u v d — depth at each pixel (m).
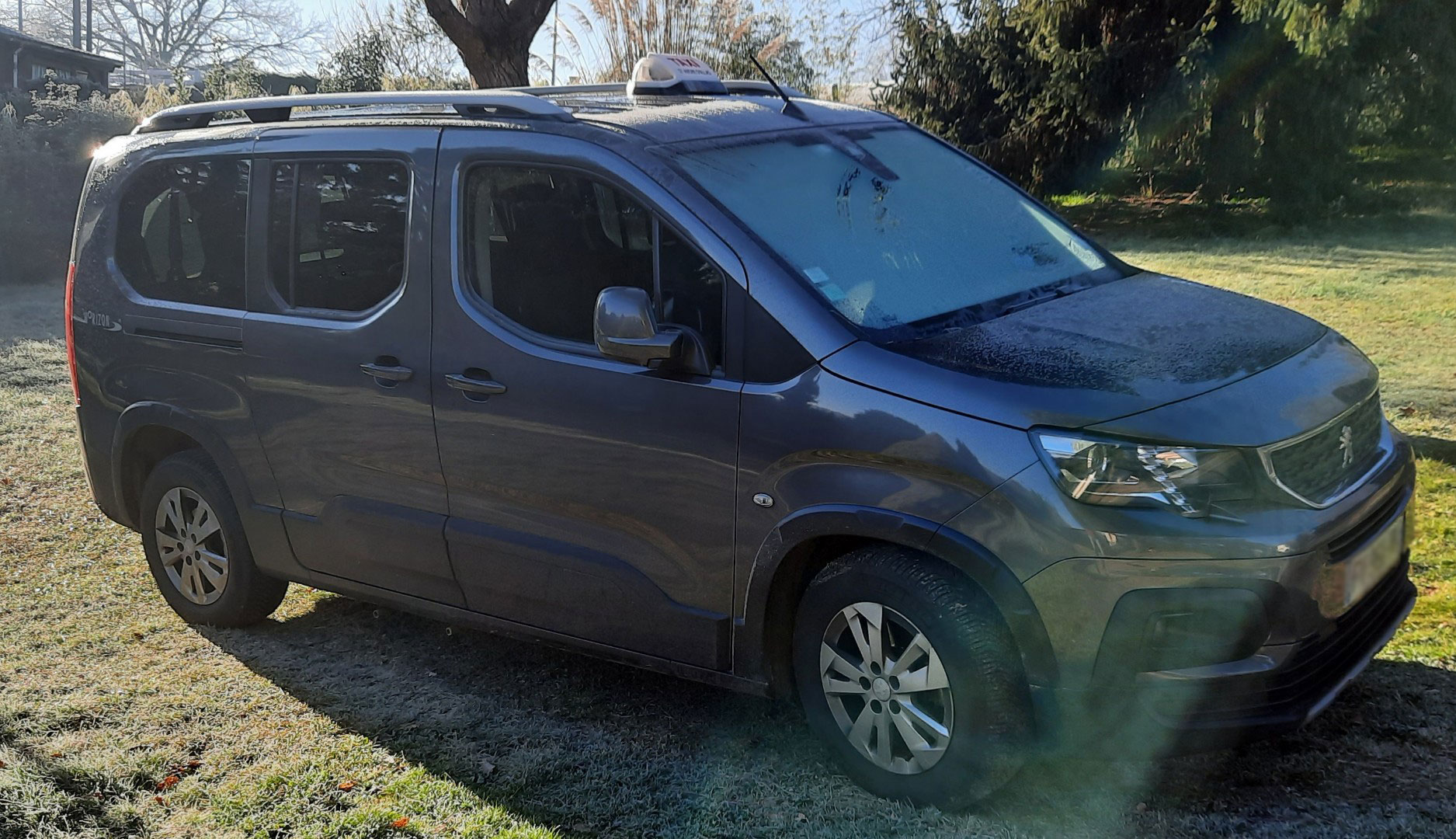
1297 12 15.48
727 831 3.42
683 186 3.65
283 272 4.46
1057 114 19.55
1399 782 3.38
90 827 3.62
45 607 5.35
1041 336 3.49
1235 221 17.06
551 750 3.94
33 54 36.75
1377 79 16.25
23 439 8.12
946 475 3.16
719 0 14.44
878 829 3.36
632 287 3.49
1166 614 3.02
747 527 3.49
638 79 4.58
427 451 4.10
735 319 3.49
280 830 3.57
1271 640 3.05
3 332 11.97
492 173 3.97
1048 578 3.06
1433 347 8.34
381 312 4.17
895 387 3.25
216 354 4.62
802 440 3.35
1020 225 4.32
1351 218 16.25
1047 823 3.33
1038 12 18.61
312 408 4.37
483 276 3.97
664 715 4.15
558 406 3.77
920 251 3.89
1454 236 14.22
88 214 5.12
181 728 4.21
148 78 48.12
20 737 4.16
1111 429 3.03
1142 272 4.38
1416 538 4.97
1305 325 3.85
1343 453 3.31
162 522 5.08
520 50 9.96
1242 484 3.05
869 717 3.44
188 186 4.76
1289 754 3.56
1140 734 3.11
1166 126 17.75
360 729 4.15
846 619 3.43
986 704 3.19
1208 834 3.23
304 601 5.39
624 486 3.69
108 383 5.00
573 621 3.94
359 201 4.27
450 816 3.59
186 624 5.13
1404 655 4.06
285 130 4.55
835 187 3.97
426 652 4.77
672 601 3.70
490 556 4.05
